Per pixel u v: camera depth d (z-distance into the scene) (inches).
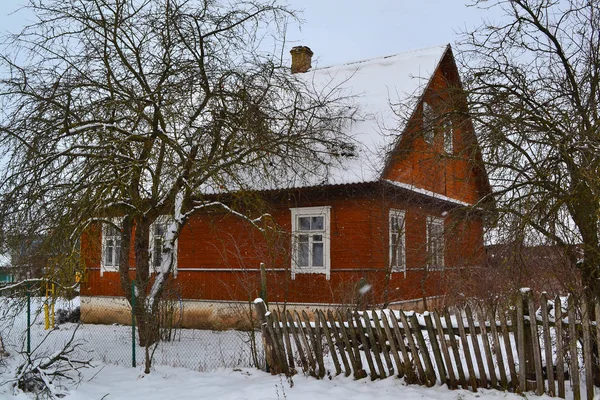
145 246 506.3
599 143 257.6
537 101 305.9
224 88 484.1
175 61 470.3
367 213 616.1
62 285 397.7
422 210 557.9
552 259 295.3
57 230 402.0
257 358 400.5
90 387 355.3
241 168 495.2
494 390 290.0
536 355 279.4
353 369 331.0
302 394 309.9
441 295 556.1
